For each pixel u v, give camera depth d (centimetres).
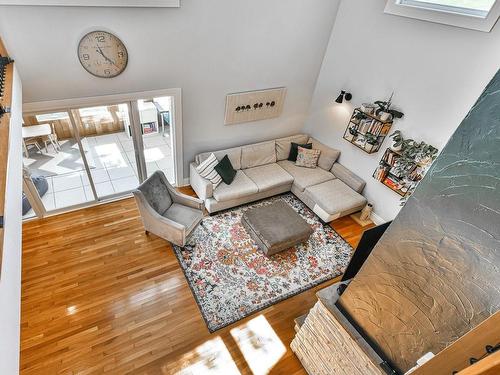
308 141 605
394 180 450
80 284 364
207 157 502
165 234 406
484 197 106
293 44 488
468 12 338
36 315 329
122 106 564
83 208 470
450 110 371
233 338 331
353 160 529
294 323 353
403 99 422
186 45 404
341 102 500
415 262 143
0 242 114
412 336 161
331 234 483
